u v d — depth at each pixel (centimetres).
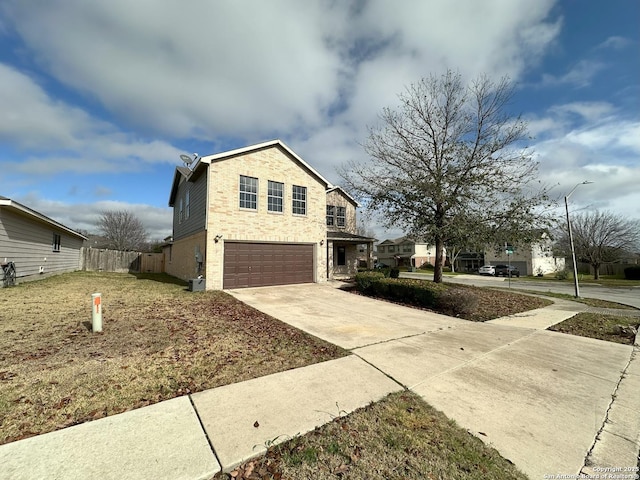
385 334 628
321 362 449
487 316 866
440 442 259
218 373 396
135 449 236
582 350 552
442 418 299
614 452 252
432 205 1229
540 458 241
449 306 904
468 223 1126
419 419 295
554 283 2520
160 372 392
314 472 219
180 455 231
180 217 1775
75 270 2042
